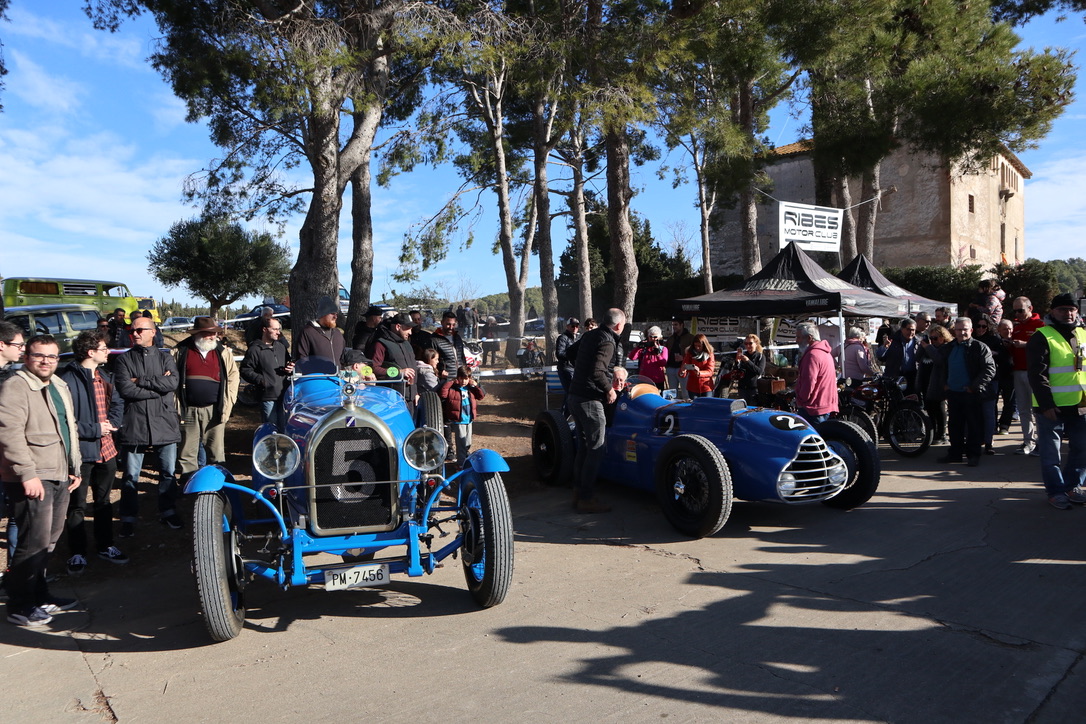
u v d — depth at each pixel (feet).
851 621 13.55
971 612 13.82
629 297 49.42
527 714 10.54
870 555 17.31
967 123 54.39
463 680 11.66
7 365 17.48
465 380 25.79
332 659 12.62
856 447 21.38
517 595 15.46
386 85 36.91
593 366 21.31
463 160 69.87
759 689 11.09
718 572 16.49
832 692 10.94
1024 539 17.98
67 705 11.29
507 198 66.13
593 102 40.27
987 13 59.62
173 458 20.81
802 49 50.16
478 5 37.60
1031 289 82.48
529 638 13.21
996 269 86.33
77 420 17.53
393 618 14.44
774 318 46.32
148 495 24.49
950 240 99.86
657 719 10.31
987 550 17.29
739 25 49.60
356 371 18.45
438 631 13.69
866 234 66.18
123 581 17.17
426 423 21.36
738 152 49.49
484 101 65.82
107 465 18.44
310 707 10.95
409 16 33.40
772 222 116.88
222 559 13.09
